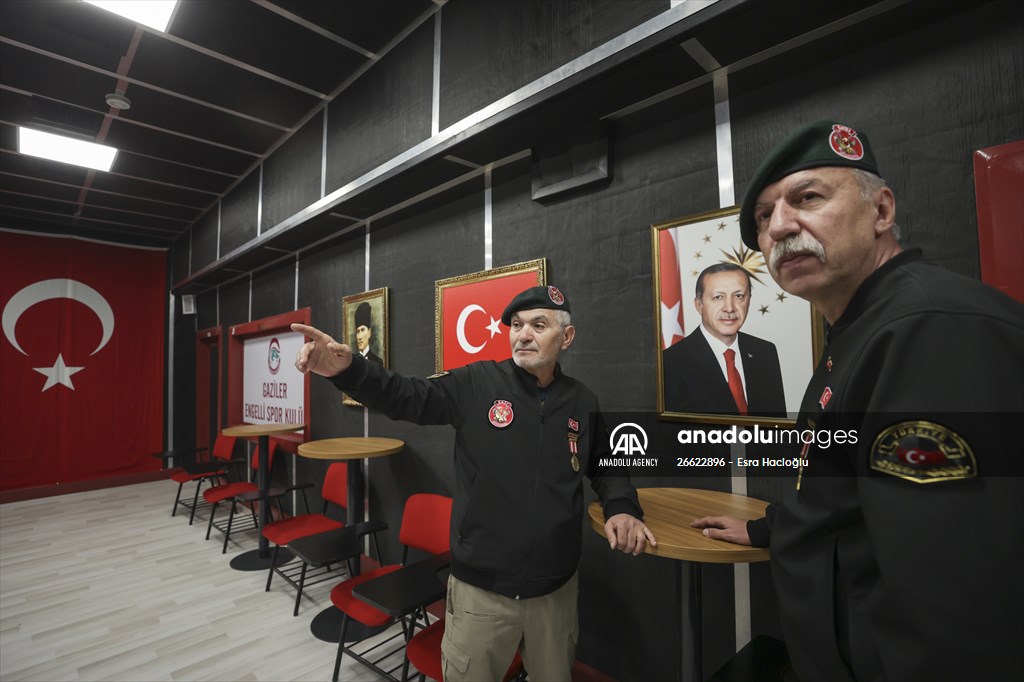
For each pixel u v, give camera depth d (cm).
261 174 449
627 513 135
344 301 374
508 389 156
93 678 228
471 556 147
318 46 297
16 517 498
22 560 378
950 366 55
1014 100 119
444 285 284
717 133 175
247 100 354
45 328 606
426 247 307
